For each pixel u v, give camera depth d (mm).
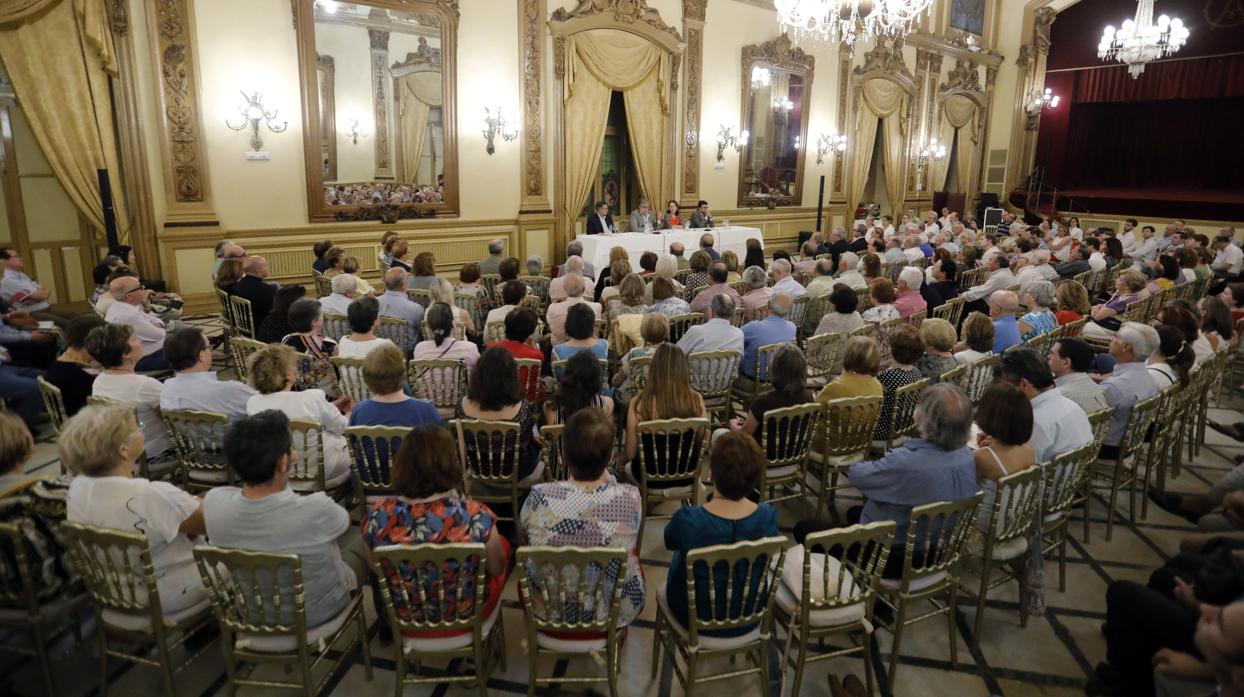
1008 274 6988
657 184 11883
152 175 7523
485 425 2955
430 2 8883
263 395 3111
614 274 6379
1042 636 2883
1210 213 15742
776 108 13344
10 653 2646
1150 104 17719
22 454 2355
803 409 3205
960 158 17797
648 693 2525
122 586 2297
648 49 11172
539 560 2025
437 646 2238
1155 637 2307
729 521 2203
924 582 2543
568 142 10617
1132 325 3672
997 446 2721
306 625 2242
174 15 7328
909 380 3789
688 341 4406
